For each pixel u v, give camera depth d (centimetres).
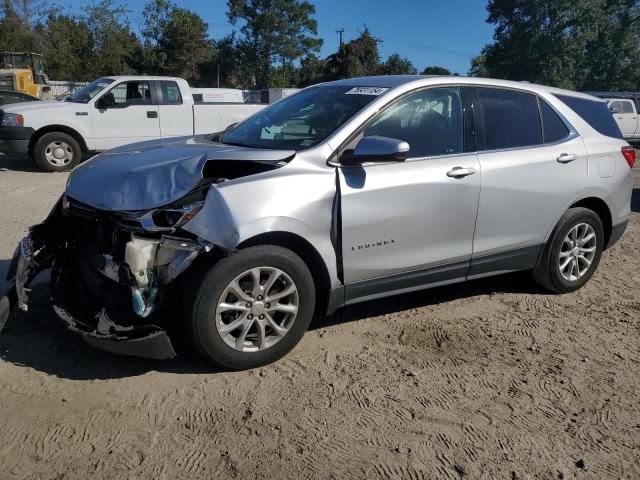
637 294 530
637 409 344
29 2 4253
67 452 286
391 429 315
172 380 352
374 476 279
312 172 366
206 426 310
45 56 4153
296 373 366
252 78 6469
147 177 351
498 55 4612
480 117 449
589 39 4362
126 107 1162
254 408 328
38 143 1085
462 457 296
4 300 373
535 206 468
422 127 420
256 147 415
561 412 338
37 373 352
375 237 388
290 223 350
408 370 376
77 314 373
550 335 438
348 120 394
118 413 318
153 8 5541
